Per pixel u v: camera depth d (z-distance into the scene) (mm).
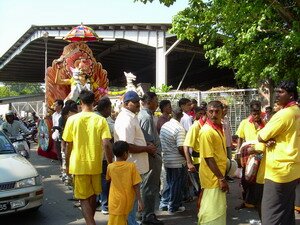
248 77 10531
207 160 4875
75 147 5406
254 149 5668
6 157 7117
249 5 8805
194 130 6469
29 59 28500
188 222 6445
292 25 9047
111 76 35656
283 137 4613
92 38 16359
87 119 5441
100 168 5473
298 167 4648
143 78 35531
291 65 9836
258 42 9945
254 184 5828
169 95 15148
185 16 10305
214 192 4902
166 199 7102
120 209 5059
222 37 10383
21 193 6320
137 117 5887
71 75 15656
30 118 26391
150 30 17797
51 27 21281
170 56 23375
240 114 12836
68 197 8258
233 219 6590
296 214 6871
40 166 12188
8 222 6586
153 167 6047
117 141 5207
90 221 5363
